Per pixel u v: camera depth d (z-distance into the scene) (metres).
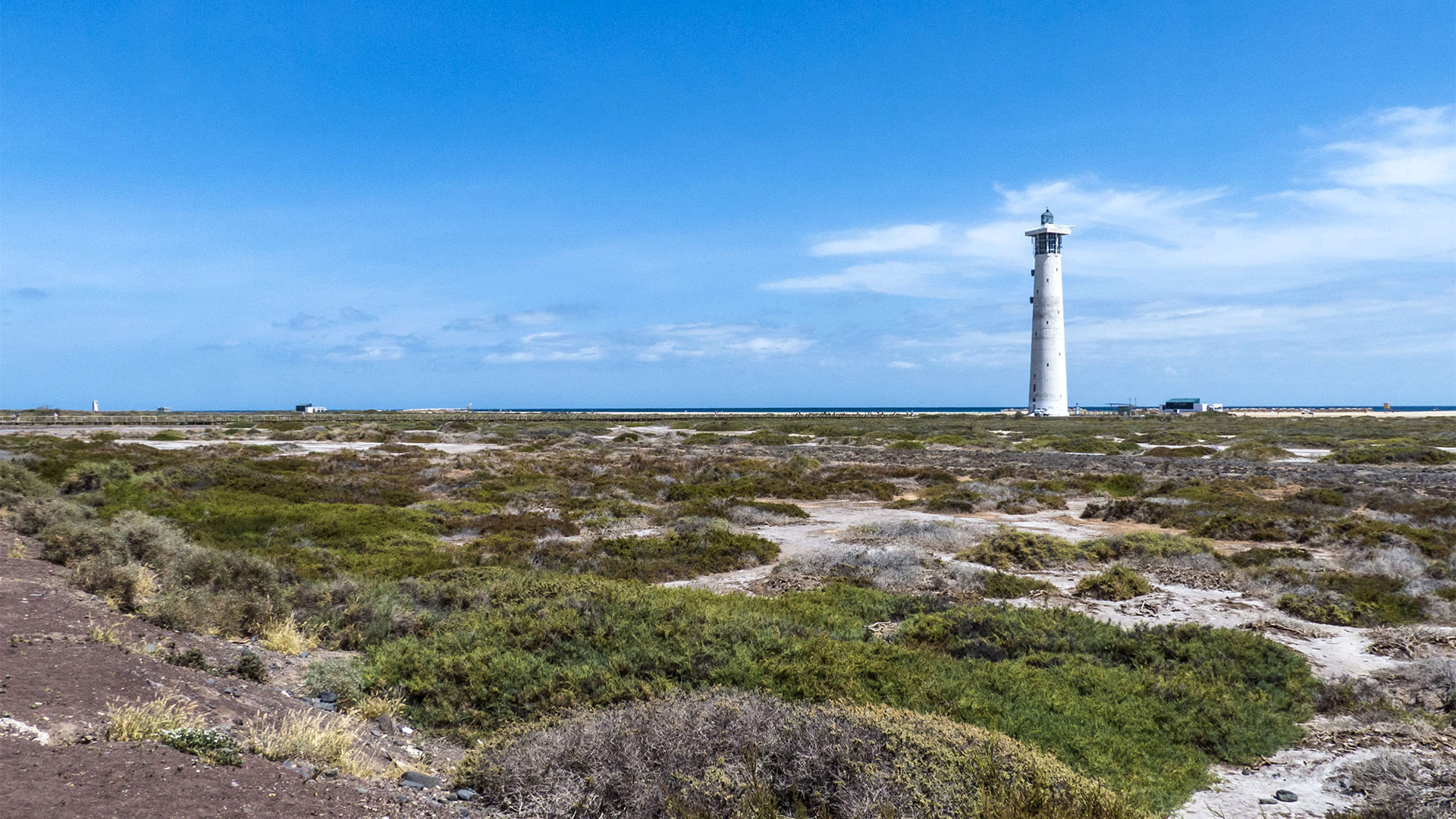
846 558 20.59
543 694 10.23
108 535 15.88
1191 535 25.34
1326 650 13.84
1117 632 13.73
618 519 28.22
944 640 13.42
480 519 26.45
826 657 11.40
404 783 7.48
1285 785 8.59
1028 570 20.56
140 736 6.77
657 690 10.16
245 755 7.01
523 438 70.62
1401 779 8.20
